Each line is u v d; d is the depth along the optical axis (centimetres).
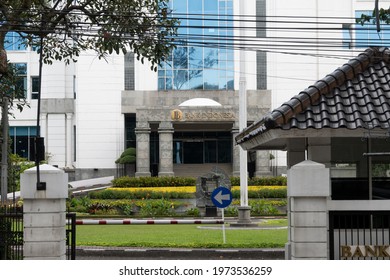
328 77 1496
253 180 4825
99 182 5719
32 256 1484
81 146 5953
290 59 5884
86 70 5959
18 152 6144
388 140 1540
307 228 1358
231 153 5966
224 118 5247
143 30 2028
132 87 5934
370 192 1531
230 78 5806
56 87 6203
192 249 2253
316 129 1398
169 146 5244
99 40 2025
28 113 6153
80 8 2041
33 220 1488
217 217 4100
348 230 1499
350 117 1409
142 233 2900
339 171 1537
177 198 4500
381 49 1562
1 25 1923
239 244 2325
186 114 5244
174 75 5831
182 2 5653
